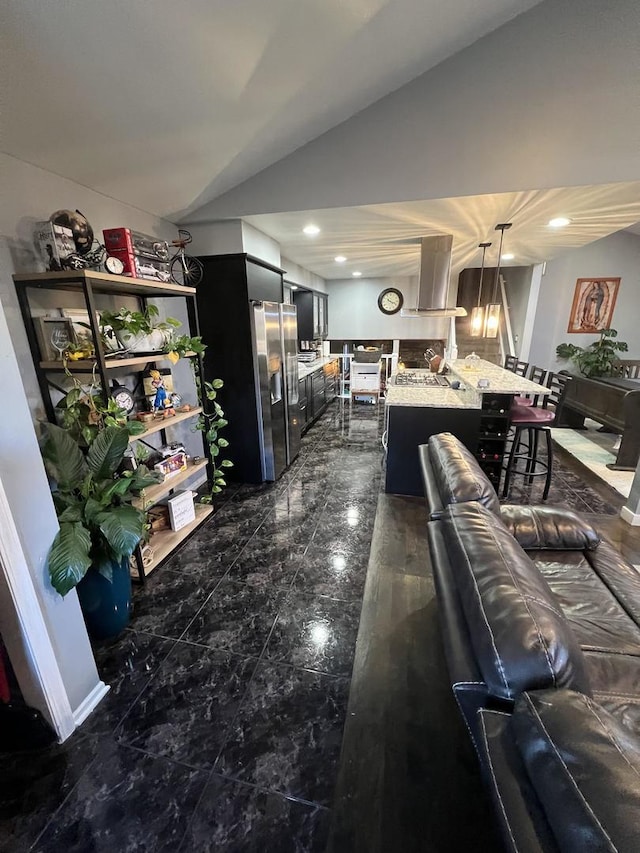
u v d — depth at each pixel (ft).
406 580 7.36
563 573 5.42
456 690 2.62
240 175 8.79
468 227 10.88
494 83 7.54
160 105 5.94
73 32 4.39
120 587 6.04
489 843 3.58
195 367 9.36
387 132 8.18
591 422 19.24
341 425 18.44
